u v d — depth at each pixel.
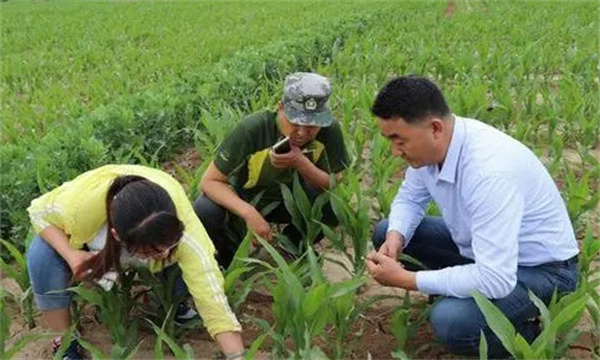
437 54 9.88
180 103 6.66
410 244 3.75
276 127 3.78
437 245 3.70
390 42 12.37
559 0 22.69
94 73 10.63
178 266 3.37
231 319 3.04
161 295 3.41
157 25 17.66
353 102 6.73
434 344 3.41
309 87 3.51
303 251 4.20
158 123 6.23
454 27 14.12
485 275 2.91
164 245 2.71
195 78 7.79
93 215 3.06
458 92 6.59
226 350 3.02
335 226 4.34
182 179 5.90
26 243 3.69
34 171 4.71
